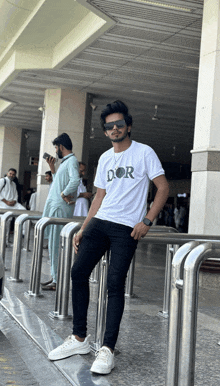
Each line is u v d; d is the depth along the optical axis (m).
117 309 2.57
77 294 2.76
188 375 1.83
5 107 15.79
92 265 2.73
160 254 9.23
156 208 2.55
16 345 3.00
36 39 9.57
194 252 1.89
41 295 4.32
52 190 4.70
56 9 7.85
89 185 33.47
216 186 5.92
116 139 2.63
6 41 10.10
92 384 2.29
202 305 4.37
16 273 5.05
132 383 2.34
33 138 22.78
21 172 20.08
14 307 3.81
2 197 9.03
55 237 4.60
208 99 6.03
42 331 3.16
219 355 2.93
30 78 11.31
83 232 2.72
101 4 6.70
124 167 2.64
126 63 9.56
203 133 6.09
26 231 8.48
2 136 19.64
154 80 10.75
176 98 12.41
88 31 8.09
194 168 6.18
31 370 2.60
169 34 7.79
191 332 1.84
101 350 2.52
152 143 22.06
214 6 6.02
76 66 9.99
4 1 7.99
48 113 12.28
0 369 2.59
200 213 6.01
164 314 3.89
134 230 2.54
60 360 2.65
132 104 13.55
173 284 1.96
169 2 6.49
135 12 6.93
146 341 3.13
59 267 3.59
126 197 2.62
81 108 12.29
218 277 5.81
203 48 6.21
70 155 4.72
